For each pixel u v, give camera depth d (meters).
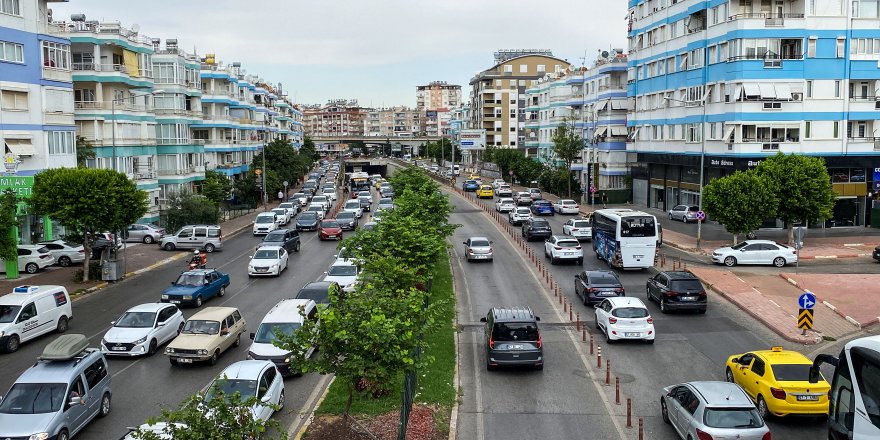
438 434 17.38
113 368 23.08
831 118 53.78
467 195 94.44
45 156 44.03
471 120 171.62
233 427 10.91
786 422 18.42
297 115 176.25
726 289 34.78
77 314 30.88
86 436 17.44
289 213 68.00
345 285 33.16
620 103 80.25
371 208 77.00
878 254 41.47
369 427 17.06
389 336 14.02
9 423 16.17
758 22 53.09
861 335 27.17
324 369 14.23
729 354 24.83
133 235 53.28
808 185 44.09
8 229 32.66
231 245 53.00
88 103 54.72
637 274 39.72
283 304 25.14
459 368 23.31
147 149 61.19
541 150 109.50
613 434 17.78
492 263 43.81
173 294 31.45
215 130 85.06
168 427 11.78
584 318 29.89
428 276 26.95
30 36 42.94
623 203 77.81
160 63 67.88
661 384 21.64
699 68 59.25
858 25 53.47
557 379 22.16
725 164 55.16
